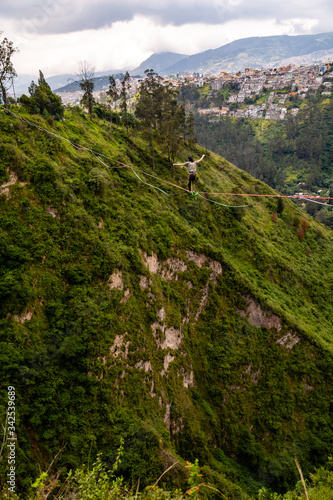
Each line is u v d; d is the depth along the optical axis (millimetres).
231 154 143500
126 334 28109
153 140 57906
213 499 25062
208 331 37969
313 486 21797
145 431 24594
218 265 41531
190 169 25734
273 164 152625
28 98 37031
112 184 37375
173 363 32844
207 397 34719
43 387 21875
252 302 40562
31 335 22859
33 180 27734
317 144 150250
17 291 22984
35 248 25359
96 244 28875
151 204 40875
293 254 61438
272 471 31703
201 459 29859
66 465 20500
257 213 65875
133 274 31078
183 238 40250
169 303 34906
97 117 57281
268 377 37031
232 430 33344
